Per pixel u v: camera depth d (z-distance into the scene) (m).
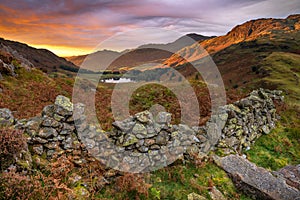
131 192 5.75
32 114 11.38
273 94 18.77
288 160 9.65
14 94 15.77
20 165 4.71
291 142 11.51
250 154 9.80
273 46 191.38
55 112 5.95
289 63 116.69
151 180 6.45
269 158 9.56
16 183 4.16
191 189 6.43
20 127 5.66
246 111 10.66
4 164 4.48
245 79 102.50
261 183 6.92
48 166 5.29
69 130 5.99
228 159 8.02
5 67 19.59
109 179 5.98
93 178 5.73
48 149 5.64
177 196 6.04
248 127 10.58
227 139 9.12
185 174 7.00
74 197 4.91
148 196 5.79
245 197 6.75
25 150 5.09
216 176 7.27
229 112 9.68
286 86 72.88
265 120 12.41
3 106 12.48
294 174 8.30
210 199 6.22
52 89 18.81
